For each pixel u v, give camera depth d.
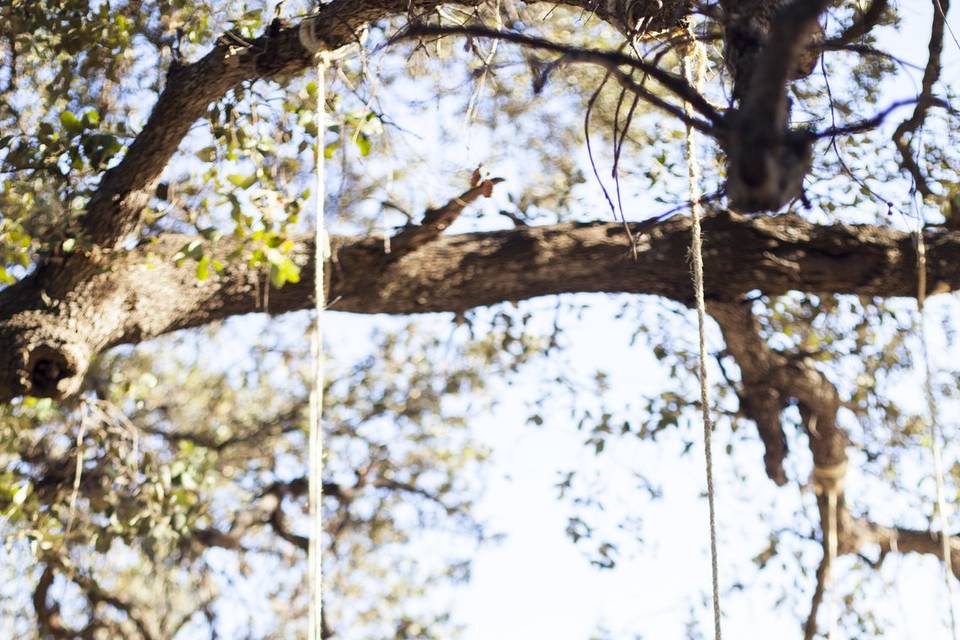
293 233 5.84
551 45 2.63
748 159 2.49
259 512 7.98
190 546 7.83
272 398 8.58
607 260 5.90
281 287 5.70
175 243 5.61
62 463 6.73
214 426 8.32
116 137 5.46
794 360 6.53
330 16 4.82
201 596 7.91
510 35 2.66
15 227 5.20
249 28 5.30
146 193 5.36
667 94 6.99
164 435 8.04
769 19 3.19
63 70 5.89
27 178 5.38
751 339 6.35
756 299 6.09
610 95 7.23
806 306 7.12
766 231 5.88
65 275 5.23
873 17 4.39
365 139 5.52
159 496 6.31
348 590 8.53
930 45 4.60
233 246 5.63
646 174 6.89
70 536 6.70
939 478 4.02
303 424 8.34
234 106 5.61
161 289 5.43
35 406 6.23
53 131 5.40
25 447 6.78
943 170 6.28
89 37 5.78
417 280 5.83
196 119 5.35
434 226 5.58
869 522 7.23
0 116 5.96
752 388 6.67
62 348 5.03
